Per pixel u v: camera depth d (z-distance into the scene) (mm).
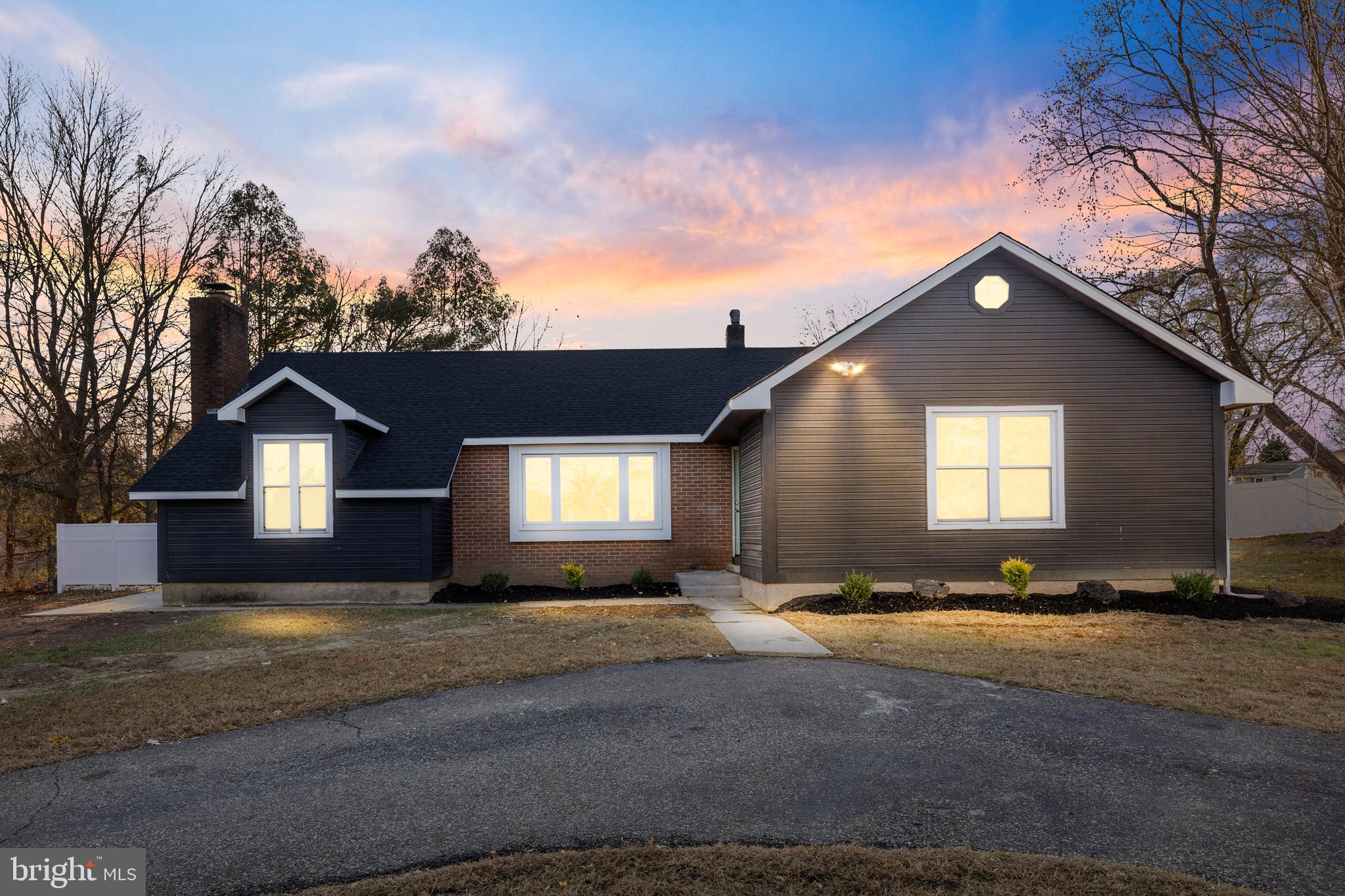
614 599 15453
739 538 17250
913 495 13383
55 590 19922
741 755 6020
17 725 7176
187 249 25656
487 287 43344
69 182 22953
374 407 18438
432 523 15641
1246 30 15781
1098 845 4566
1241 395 13180
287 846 4641
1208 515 13438
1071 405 13469
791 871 4219
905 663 8734
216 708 7578
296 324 35062
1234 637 10203
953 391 13461
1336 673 8352
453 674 8680
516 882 4152
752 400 13305
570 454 17375
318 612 14000
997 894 4000
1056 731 6516
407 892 4047
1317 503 30719
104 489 23938
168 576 15492
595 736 6512
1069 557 13359
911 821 4875
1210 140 18391
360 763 6051
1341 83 14867
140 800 5398
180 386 26719
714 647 9742
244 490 15531
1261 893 3998
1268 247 17297
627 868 4281
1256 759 5898
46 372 22516
